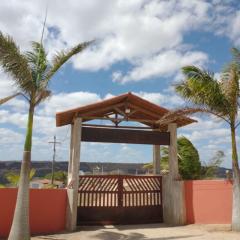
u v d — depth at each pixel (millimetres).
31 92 11969
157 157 17531
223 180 14445
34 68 12141
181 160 24234
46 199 13969
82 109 15180
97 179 15781
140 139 15891
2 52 11258
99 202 15602
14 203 13094
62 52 12281
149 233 13375
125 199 15906
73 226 14203
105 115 16469
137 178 16297
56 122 16172
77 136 15125
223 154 25594
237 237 11828
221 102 13016
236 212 13055
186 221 15141
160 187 16594
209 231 13148
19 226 11273
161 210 16328
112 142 15570
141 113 16781
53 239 12516
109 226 15227
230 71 13117
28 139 11836
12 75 11500
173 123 16328
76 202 14547
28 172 11688
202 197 14750
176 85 13469
